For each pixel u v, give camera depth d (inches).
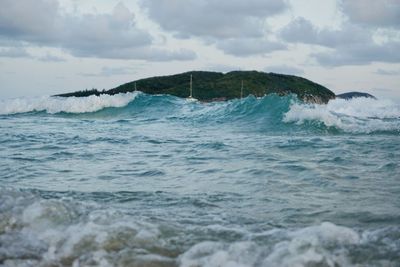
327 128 590.2
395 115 1240.2
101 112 1155.3
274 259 130.6
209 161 343.6
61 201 195.0
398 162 313.6
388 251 132.8
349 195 219.0
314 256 130.3
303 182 253.4
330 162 320.8
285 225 169.0
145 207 198.8
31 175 288.7
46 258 138.2
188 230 160.1
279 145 425.1
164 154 390.0
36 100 1214.3
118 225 163.0
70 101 1186.6
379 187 236.1
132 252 140.6
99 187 248.2
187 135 564.4
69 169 313.1
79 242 148.9
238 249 139.7
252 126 661.3
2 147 438.3
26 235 157.8
